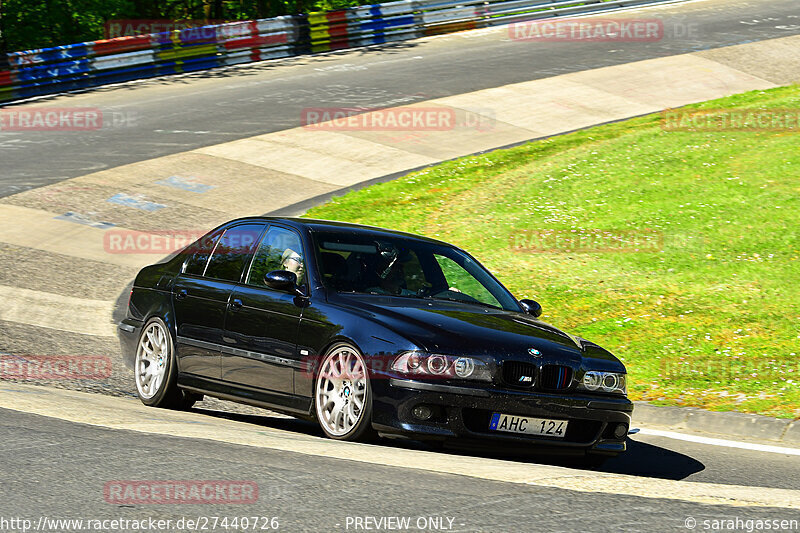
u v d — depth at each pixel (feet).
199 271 48.11
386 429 37.45
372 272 43.50
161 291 49.11
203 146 129.29
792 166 99.60
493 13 214.48
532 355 38.81
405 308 40.68
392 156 127.13
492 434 37.83
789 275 75.00
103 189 111.34
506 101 152.97
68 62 163.63
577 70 171.94
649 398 55.67
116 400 48.11
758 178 97.40
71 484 28.99
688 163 105.50
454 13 211.20
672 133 119.03
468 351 37.76
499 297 46.29
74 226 99.19
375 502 28.40
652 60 177.68
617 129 130.31
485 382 37.76
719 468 42.34
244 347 43.50
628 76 167.22
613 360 41.57
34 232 96.12
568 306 73.72
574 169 109.29
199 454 33.24
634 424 53.57
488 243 90.17
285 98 155.84
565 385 39.32
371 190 111.34
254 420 47.70
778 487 39.01
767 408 52.54
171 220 103.09
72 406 41.91
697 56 180.04
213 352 45.09
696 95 155.22
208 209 106.93
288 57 191.21
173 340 47.26
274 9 241.96
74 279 84.12
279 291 43.19
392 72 173.37
